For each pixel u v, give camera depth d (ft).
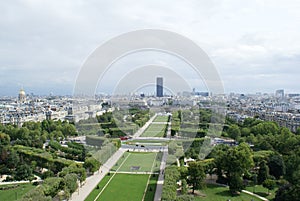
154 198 645.10
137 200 635.66
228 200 639.76
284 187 625.82
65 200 638.12
